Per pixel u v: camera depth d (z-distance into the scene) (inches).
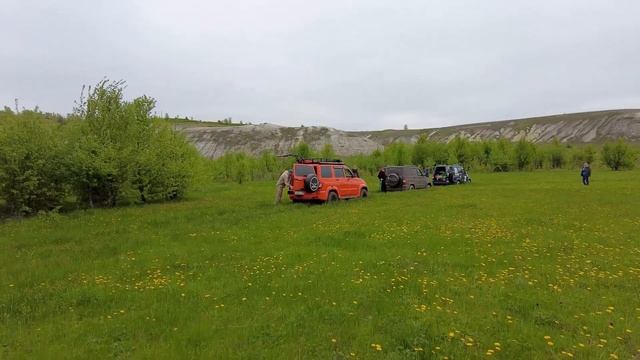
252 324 239.6
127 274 361.7
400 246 455.5
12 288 331.9
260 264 382.6
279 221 648.4
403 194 1130.7
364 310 261.9
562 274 342.0
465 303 274.8
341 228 571.2
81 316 265.3
